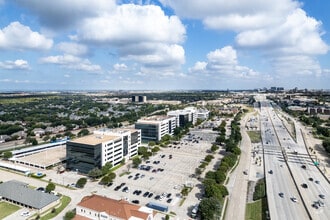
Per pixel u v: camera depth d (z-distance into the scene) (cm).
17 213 9700
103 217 8494
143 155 17350
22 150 17875
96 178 13650
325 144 19550
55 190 11975
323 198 11369
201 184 13000
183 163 16575
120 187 12481
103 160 14838
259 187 12544
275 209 10275
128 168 15400
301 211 10162
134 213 8438
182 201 11044
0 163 15438
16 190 10875
